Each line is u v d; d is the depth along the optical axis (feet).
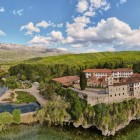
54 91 603.26
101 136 419.33
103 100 492.54
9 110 539.29
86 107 466.70
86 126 451.94
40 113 474.90
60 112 473.67
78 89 626.23
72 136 414.00
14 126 453.17
